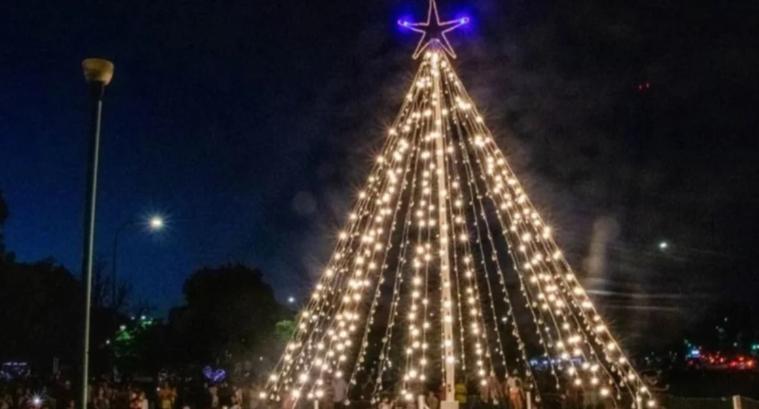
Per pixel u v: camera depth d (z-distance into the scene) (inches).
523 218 739.4
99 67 507.2
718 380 1424.7
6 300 1952.5
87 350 483.5
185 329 2503.7
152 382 2044.8
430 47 705.6
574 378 964.0
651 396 784.3
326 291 807.7
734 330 1957.4
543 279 808.3
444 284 670.5
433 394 929.5
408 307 1119.0
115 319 2455.7
